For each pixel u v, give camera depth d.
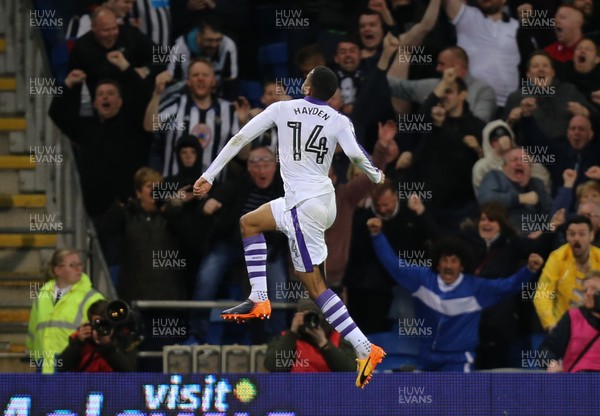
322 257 24.73
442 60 36.47
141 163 36.78
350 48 36.50
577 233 34.44
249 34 38.94
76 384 27.16
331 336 30.89
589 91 37.03
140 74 36.97
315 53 36.94
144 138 36.72
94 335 29.05
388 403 27.31
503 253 35.12
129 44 37.16
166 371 31.84
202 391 27.20
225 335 35.72
